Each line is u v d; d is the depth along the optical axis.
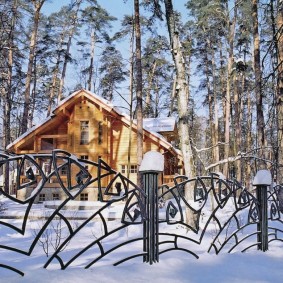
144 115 31.59
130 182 4.06
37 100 33.94
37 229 8.83
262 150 11.45
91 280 3.32
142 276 3.63
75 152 21.31
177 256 4.63
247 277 4.02
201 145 34.59
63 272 3.45
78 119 21.62
